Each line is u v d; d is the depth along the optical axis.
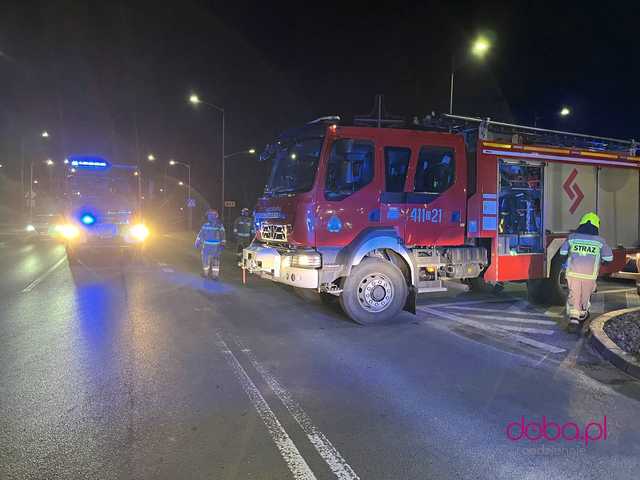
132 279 12.41
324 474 3.42
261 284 11.72
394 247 7.89
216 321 7.89
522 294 10.80
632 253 10.89
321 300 9.62
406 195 8.05
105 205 16.73
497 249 8.92
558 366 5.90
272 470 3.46
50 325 7.51
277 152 8.83
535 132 9.73
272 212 8.36
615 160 10.48
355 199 7.70
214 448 3.76
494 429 4.18
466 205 8.63
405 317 8.42
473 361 6.03
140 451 3.70
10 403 4.55
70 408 4.45
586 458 3.72
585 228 7.56
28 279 12.30
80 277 12.71
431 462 3.62
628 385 5.29
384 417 4.38
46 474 3.38
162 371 5.47
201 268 14.90
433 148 8.22
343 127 7.59
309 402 4.68
